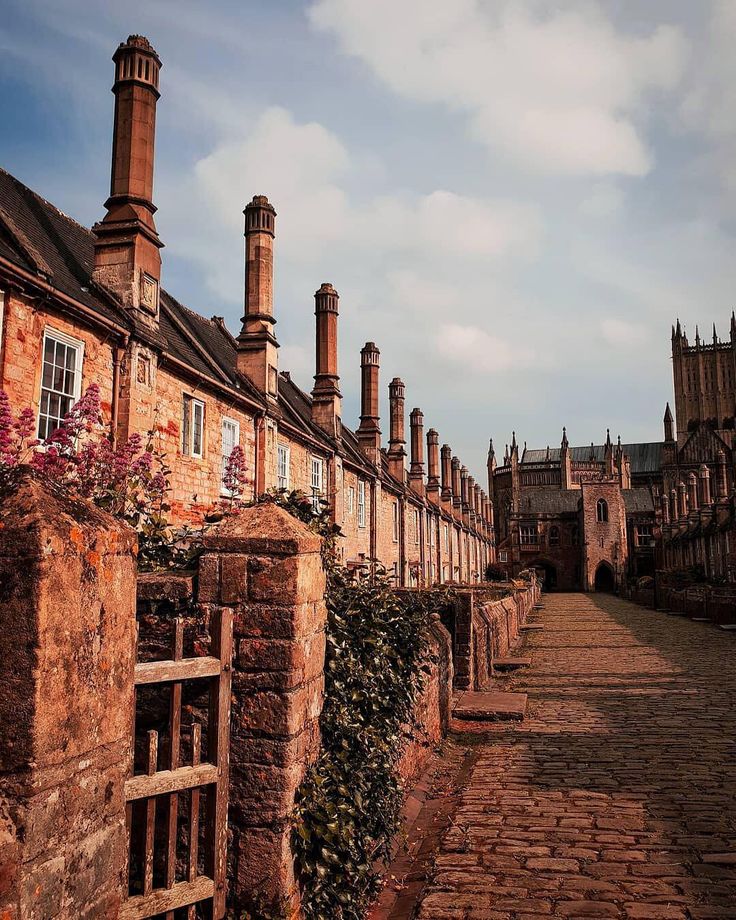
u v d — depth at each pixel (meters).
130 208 14.77
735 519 42.81
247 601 4.47
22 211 14.88
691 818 6.76
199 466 16.86
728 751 9.34
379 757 5.84
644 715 11.87
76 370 12.56
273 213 22.12
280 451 22.78
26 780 2.48
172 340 17.22
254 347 21.28
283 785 4.27
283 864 4.23
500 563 99.56
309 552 4.73
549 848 6.07
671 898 5.07
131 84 15.27
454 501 67.94
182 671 4.00
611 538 89.81
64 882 2.62
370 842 5.57
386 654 6.48
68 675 2.68
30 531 2.59
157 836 4.43
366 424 36.09
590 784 7.98
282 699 4.35
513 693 13.84
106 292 14.23
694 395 113.06
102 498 6.24
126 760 3.09
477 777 8.39
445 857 5.94
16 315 11.12
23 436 7.04
